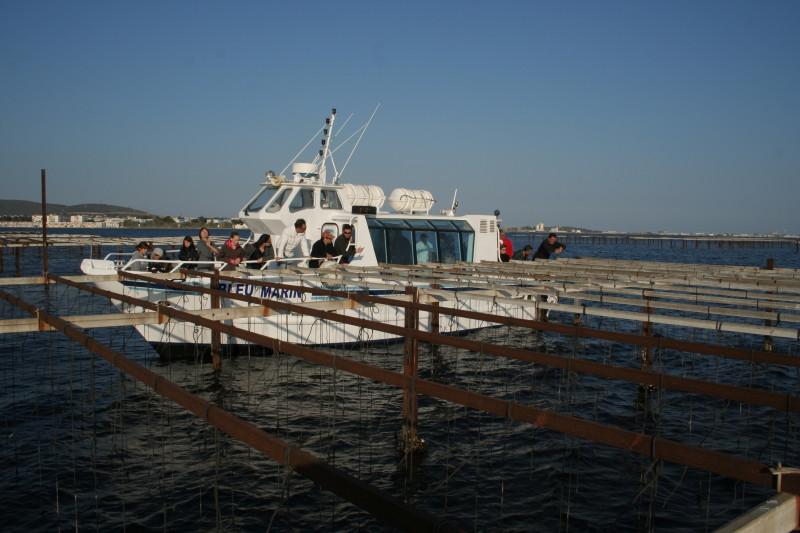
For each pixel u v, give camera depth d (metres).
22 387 11.58
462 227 17.45
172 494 7.36
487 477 7.81
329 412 10.09
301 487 7.54
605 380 12.32
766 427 9.66
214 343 12.34
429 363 13.38
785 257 77.75
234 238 14.45
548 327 7.76
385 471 7.89
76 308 20.92
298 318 13.27
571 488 7.55
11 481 7.68
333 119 16.42
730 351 6.50
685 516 6.93
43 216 17.33
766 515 2.83
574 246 122.56
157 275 13.10
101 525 6.66
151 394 11.05
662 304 9.88
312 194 15.57
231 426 4.00
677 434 9.34
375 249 15.58
